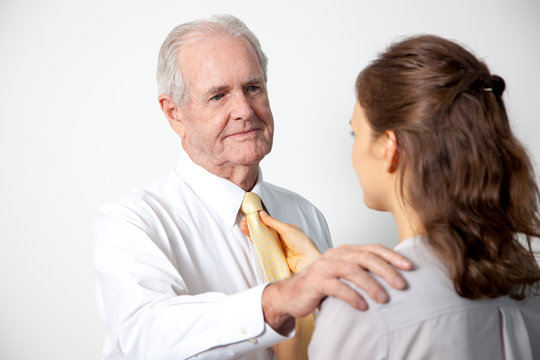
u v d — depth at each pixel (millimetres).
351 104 2178
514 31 2191
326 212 2188
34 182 2084
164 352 1079
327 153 2182
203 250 1405
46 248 2105
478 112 775
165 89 1444
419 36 844
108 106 2113
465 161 773
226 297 1048
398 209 857
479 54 2201
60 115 2088
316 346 805
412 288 763
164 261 1241
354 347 761
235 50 1369
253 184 1512
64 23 2078
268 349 1334
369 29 2170
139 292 1164
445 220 784
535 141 2191
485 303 790
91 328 2146
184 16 2131
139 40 2117
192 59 1366
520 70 2201
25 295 2107
